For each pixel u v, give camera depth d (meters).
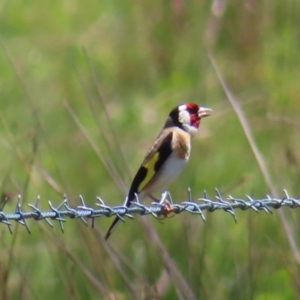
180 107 10.42
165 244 11.83
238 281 10.75
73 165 14.39
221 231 12.89
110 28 18.98
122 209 8.20
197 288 10.27
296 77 15.94
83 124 15.86
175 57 18.03
